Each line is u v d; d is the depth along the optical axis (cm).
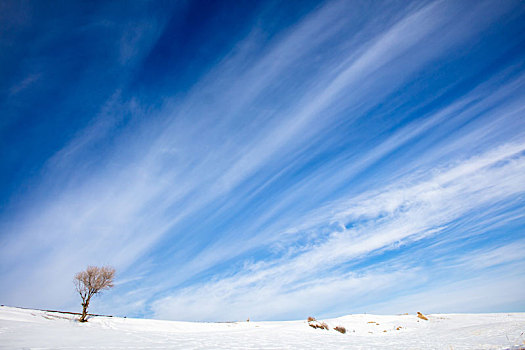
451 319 3872
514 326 1922
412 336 2109
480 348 1060
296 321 3784
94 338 1492
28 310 3225
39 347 1167
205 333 1967
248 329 2388
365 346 1462
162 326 3222
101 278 3266
